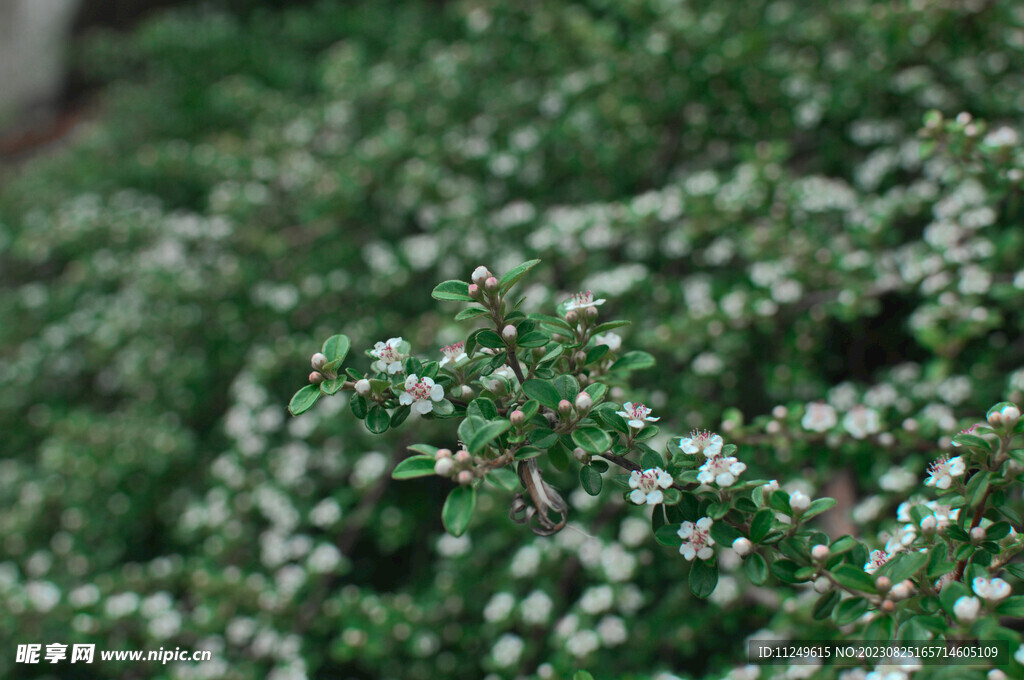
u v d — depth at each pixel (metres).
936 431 1.92
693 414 2.52
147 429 3.40
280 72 5.14
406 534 2.89
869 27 2.76
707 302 2.53
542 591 2.44
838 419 1.93
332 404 3.01
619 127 3.34
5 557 3.32
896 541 1.28
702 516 1.15
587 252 2.90
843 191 2.69
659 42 3.20
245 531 2.96
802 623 1.90
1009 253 2.15
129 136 5.43
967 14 2.60
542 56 3.92
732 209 2.66
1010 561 1.33
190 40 5.31
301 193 3.87
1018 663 0.91
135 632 2.70
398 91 4.01
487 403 1.12
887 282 2.39
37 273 5.02
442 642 2.66
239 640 2.52
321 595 2.60
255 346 3.53
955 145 1.83
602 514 2.52
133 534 3.49
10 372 4.03
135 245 4.07
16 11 7.84
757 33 3.05
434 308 3.31
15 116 7.82
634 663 2.33
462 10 4.13
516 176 3.58
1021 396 1.88
